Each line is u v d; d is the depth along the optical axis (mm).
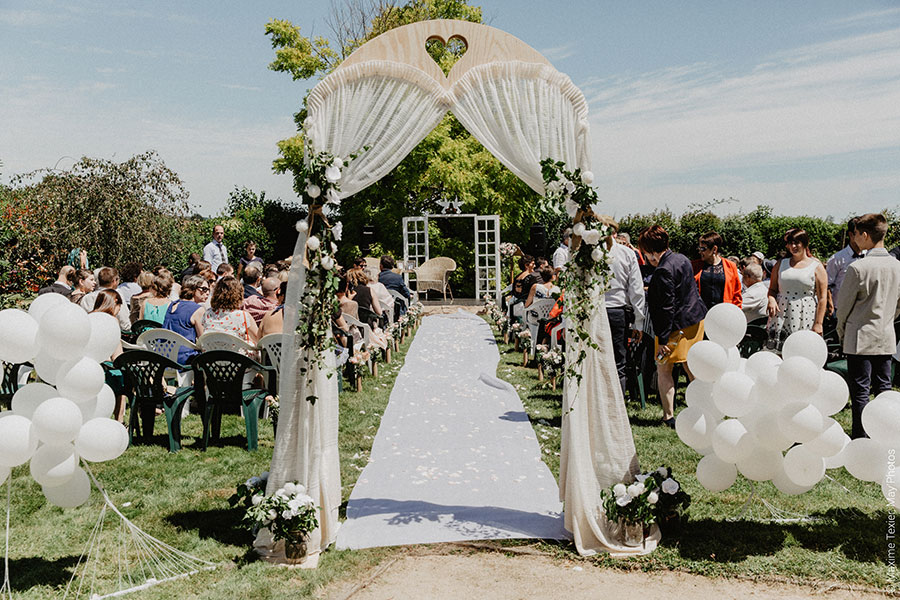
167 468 5547
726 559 3869
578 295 4133
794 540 4090
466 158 21750
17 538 4223
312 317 4070
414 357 10992
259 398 6273
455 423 6977
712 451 4148
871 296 5117
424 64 4234
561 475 4465
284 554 3994
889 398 3857
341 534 4297
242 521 3973
